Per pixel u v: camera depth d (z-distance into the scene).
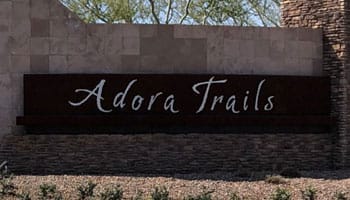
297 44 21.70
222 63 21.08
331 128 21.67
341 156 21.44
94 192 15.85
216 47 21.05
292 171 19.53
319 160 21.52
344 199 15.25
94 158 20.06
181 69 20.81
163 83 20.45
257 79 21.06
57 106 20.00
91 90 20.14
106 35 20.48
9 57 20.00
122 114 20.27
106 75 20.23
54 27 20.25
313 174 20.00
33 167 19.86
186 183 17.58
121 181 17.77
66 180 17.77
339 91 21.50
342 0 21.48
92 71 20.39
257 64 21.33
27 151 19.86
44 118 19.86
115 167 20.11
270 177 18.00
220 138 20.69
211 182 17.83
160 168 20.28
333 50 21.69
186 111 20.55
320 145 21.55
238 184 17.52
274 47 21.48
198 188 16.77
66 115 20.02
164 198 14.61
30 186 16.50
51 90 19.98
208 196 14.59
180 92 20.53
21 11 20.11
